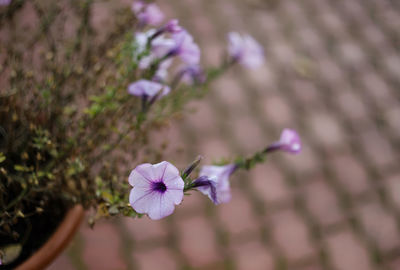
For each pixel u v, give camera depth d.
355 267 1.60
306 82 2.07
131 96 1.03
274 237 1.60
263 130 1.87
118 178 1.04
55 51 1.06
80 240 1.46
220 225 1.59
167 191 0.86
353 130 1.95
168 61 1.06
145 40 1.04
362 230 1.68
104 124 1.04
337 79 2.12
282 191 1.71
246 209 1.64
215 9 2.22
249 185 1.69
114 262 1.46
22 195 0.98
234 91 1.94
